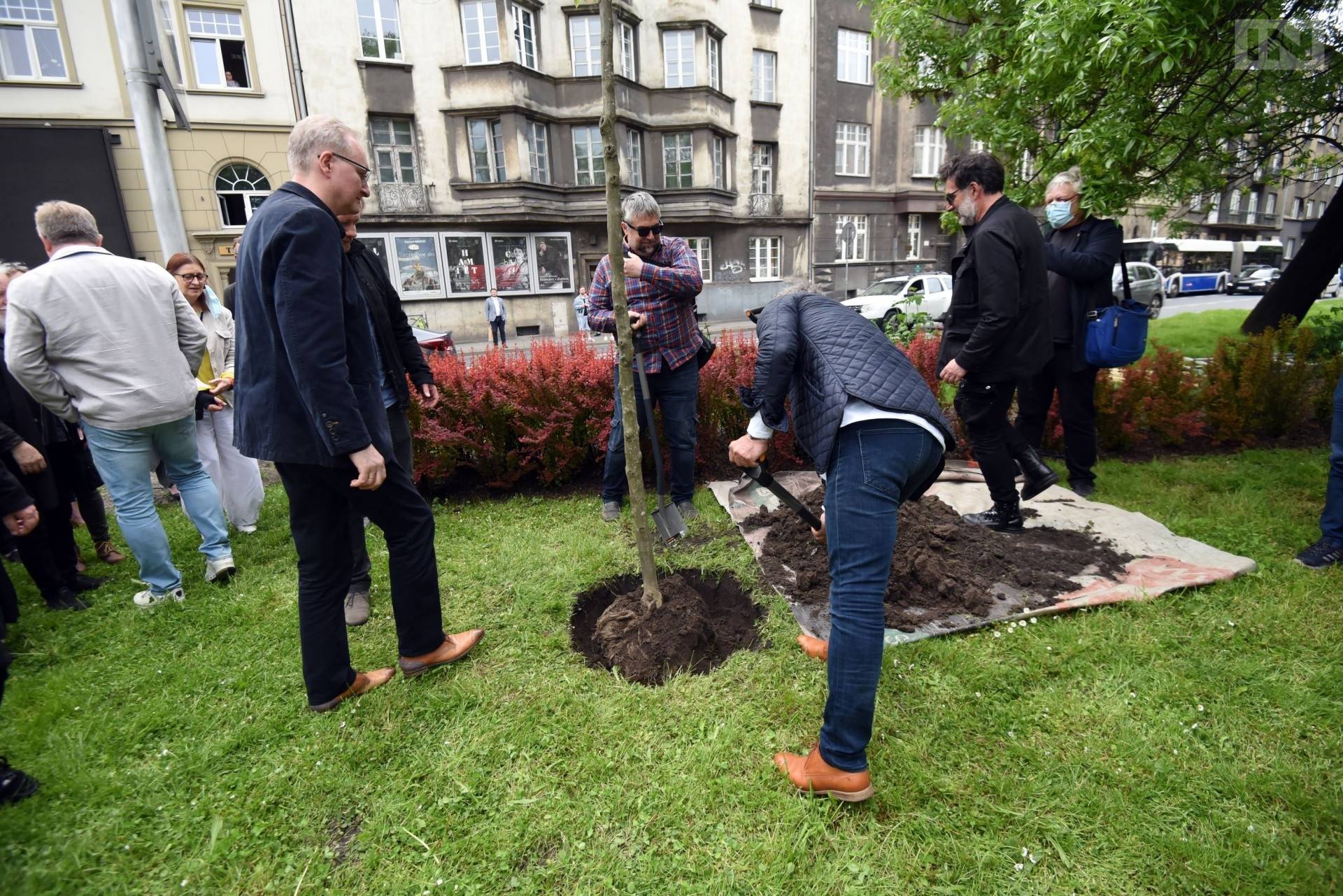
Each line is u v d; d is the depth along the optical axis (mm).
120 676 2832
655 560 3555
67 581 3727
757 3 23891
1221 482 4430
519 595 3266
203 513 3646
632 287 3820
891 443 1980
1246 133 6371
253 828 2021
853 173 27438
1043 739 2215
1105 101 5117
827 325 2182
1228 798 1967
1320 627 2703
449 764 2217
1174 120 5539
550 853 1920
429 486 4953
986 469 3549
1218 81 5316
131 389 3225
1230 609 2855
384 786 2150
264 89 17625
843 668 1923
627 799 2053
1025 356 3289
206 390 3953
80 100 16016
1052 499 4121
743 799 2027
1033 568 3221
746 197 25172
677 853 1878
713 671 2631
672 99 22688
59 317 3076
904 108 27312
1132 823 1899
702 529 3943
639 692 2508
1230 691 2377
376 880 1850
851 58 26453
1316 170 7926
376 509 2453
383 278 3338
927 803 1996
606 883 1791
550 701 2484
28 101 15672
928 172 28203
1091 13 4258
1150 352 9586
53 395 3154
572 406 4789
